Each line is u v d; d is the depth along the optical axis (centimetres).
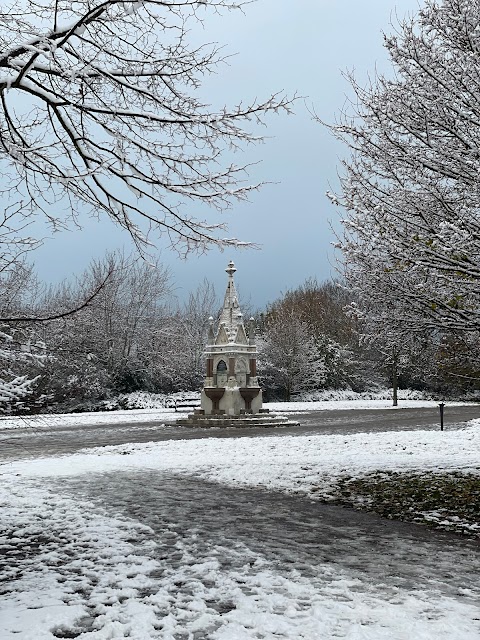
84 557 727
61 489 1178
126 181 670
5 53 583
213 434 2395
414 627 508
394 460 1497
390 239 959
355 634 493
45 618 535
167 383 4909
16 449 1972
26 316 648
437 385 5200
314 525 895
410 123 993
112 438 2309
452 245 888
